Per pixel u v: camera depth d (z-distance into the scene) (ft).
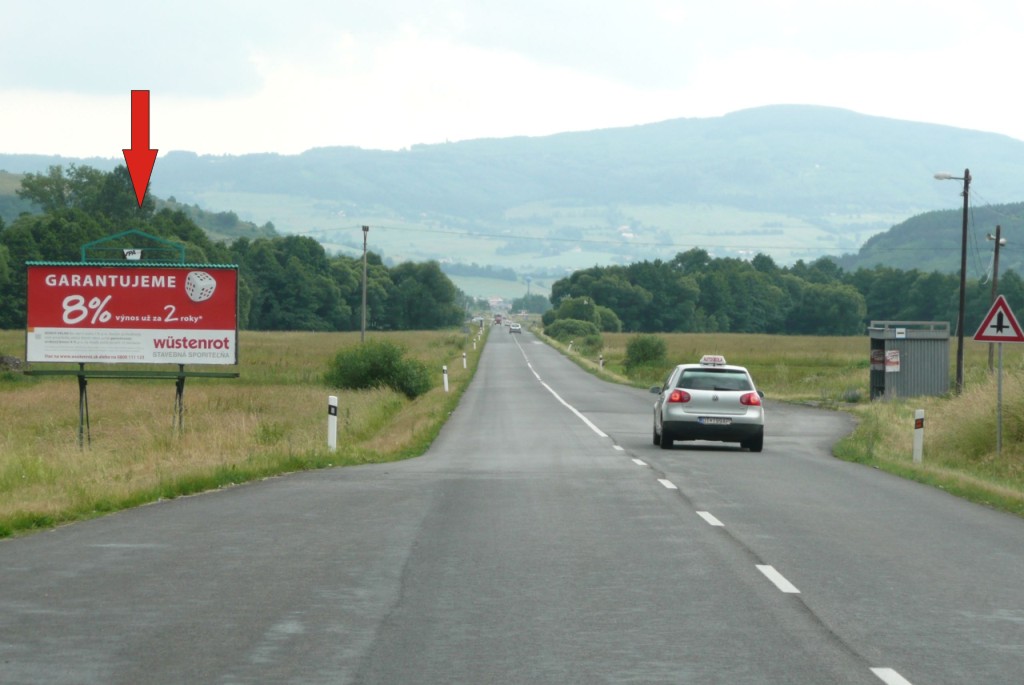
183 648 45.39
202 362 162.09
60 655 44.24
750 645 46.47
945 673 42.57
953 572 63.82
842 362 502.79
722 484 109.09
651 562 65.46
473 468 126.00
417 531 77.05
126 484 98.22
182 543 71.41
